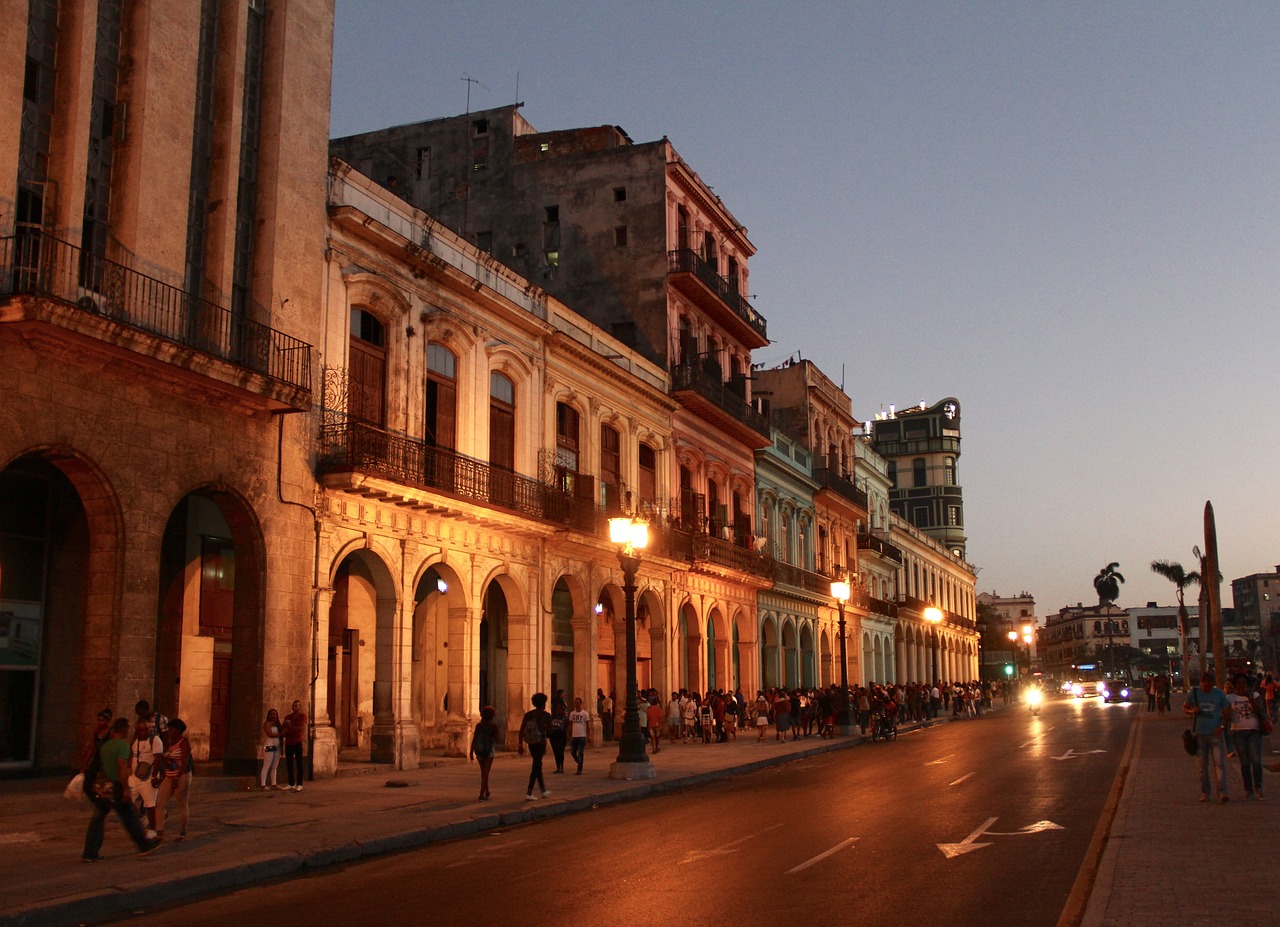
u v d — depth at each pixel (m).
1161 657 189.38
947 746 33.44
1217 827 13.62
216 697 22.86
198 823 15.70
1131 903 9.25
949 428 122.88
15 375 16.27
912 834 14.59
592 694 33.34
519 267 43.09
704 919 9.68
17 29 16.95
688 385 40.66
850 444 66.00
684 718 36.78
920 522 121.19
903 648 74.38
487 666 31.61
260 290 21.77
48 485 19.83
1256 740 16.61
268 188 22.16
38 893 10.78
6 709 18.83
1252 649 165.38
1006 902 10.08
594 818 17.66
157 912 10.77
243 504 20.81
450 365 28.00
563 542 31.53
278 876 12.66
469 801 18.53
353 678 26.83
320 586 22.56
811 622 55.12
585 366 34.44
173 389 19.08
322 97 23.69
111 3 19.55
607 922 9.66
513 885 11.64
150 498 18.52
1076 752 28.58
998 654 119.88
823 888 10.95
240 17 21.94
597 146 44.28
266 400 20.50
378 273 25.06
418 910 10.45
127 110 19.41
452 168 44.44
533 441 31.38
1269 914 8.77
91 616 17.88
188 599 22.14
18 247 16.88
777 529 52.16
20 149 17.39
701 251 45.50
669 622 39.06
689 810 18.39
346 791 19.97
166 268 19.55
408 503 24.59
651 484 39.50
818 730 42.94
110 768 12.74
